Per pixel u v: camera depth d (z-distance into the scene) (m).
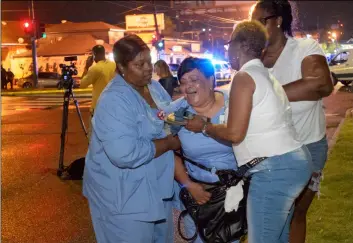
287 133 2.88
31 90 34.97
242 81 2.80
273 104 2.82
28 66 44.44
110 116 3.06
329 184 6.41
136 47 3.11
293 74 3.42
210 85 3.29
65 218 5.89
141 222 3.22
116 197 3.17
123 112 3.07
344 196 5.90
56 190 7.11
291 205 2.96
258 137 2.84
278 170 2.86
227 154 3.29
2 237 5.32
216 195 3.27
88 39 43.09
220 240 3.26
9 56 48.03
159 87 3.55
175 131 3.24
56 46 43.31
